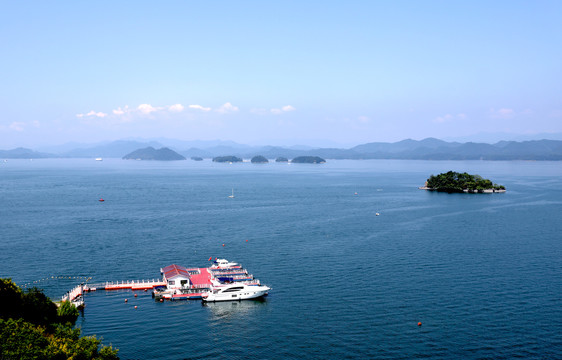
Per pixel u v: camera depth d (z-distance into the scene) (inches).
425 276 5457.7
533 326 4035.4
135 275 5674.2
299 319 4288.9
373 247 6948.8
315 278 5457.7
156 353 3688.5
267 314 4434.1
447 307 4483.3
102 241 7396.7
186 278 5246.1
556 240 7357.3
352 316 4318.4
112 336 4003.4
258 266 5994.1
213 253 6712.6
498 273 5541.3
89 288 5152.6
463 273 5556.1
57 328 3572.8
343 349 3700.8
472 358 3531.0
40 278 5506.9
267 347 3767.2
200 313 4537.4
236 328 4143.7
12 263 6087.6
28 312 3784.5
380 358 3550.7
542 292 4857.3
